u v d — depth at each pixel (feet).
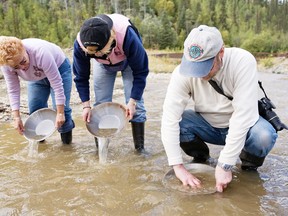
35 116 11.28
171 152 8.30
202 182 8.41
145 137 12.41
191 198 7.71
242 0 230.07
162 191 8.08
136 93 9.99
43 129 11.23
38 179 8.92
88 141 12.19
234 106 7.74
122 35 9.32
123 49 9.50
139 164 9.86
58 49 11.30
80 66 10.19
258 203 7.47
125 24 9.48
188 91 8.35
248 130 7.94
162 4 223.92
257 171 9.14
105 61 9.98
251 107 7.59
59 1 225.15
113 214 7.14
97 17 8.68
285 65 65.87
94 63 10.89
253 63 7.72
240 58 7.68
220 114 8.54
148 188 8.26
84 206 7.49
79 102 20.04
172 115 8.25
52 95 11.68
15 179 8.93
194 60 7.09
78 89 10.53
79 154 10.82
